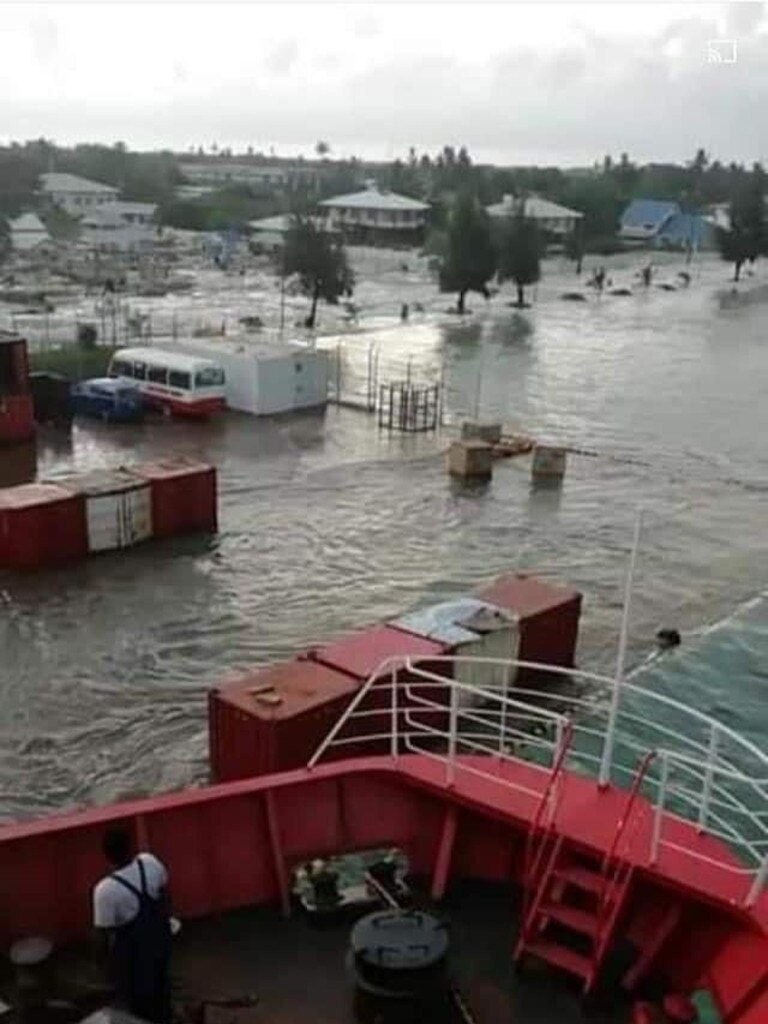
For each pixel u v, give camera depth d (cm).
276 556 3903
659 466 5462
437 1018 808
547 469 5150
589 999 848
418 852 991
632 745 1675
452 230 10862
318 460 5331
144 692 2808
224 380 6194
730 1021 788
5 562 3603
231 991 867
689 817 1978
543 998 858
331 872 962
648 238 19288
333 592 3588
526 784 988
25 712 2672
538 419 6431
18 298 10494
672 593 3709
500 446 5581
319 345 8575
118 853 817
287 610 3409
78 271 12838
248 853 955
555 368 8062
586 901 887
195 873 939
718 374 8038
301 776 991
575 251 16525
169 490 3962
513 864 970
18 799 2281
